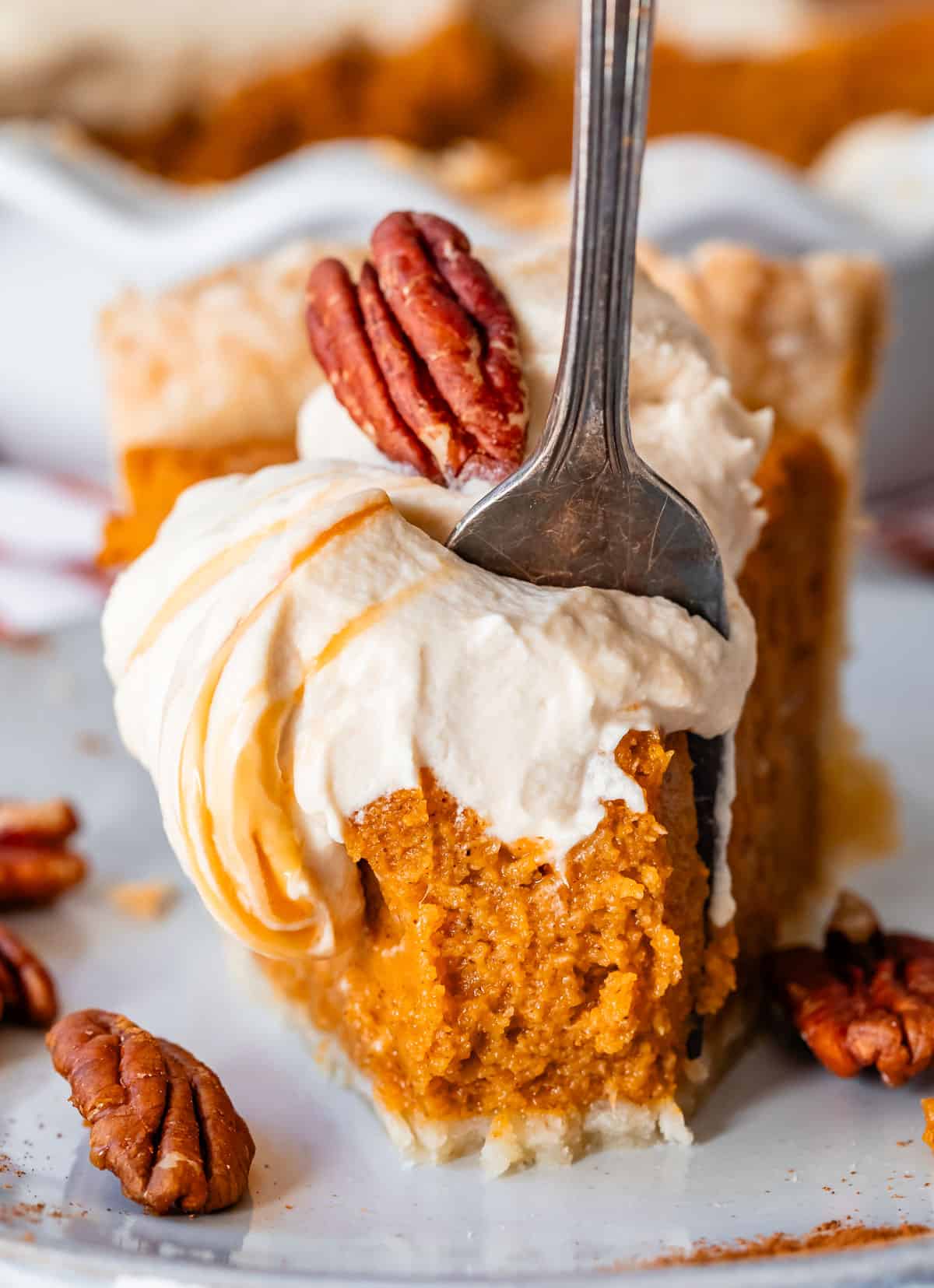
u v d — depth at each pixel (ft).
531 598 0.87
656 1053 0.89
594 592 0.87
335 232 1.49
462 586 0.86
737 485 0.92
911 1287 0.79
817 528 1.08
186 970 1.01
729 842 0.93
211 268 1.52
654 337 0.92
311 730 0.85
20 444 1.69
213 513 0.90
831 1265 0.79
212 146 2.11
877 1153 0.89
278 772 0.85
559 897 0.87
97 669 1.25
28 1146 0.89
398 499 0.88
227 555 0.87
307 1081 0.94
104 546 1.07
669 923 0.89
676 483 0.90
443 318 0.91
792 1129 0.90
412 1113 0.89
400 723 0.85
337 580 0.85
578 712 0.86
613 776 0.86
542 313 0.92
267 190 1.49
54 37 2.06
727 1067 0.94
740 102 2.17
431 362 0.90
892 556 1.45
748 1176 0.88
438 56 2.16
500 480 0.89
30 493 1.63
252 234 1.50
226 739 0.85
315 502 0.88
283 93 2.13
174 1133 0.86
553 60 2.30
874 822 1.10
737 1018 0.95
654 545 0.88
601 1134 0.90
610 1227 0.85
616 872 0.87
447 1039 0.88
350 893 0.87
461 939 0.88
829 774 1.10
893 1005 0.93
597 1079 0.89
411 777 0.85
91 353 1.58
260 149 2.11
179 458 1.05
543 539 0.87
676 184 1.47
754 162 1.46
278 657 0.85
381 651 0.85
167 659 0.87
